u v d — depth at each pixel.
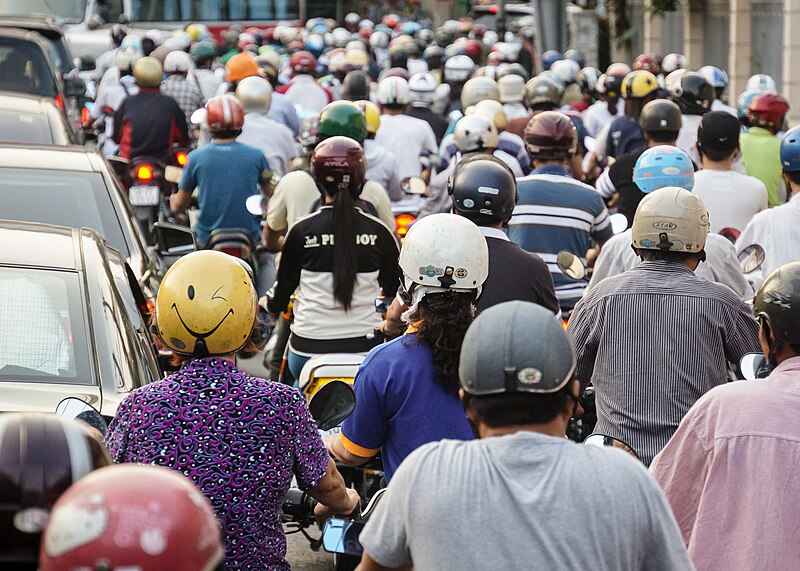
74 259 11.55
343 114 19.28
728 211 17.59
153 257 18.45
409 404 9.48
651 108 19.73
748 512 7.95
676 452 8.38
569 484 6.20
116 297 11.30
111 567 4.38
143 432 8.05
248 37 61.09
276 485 8.13
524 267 12.91
